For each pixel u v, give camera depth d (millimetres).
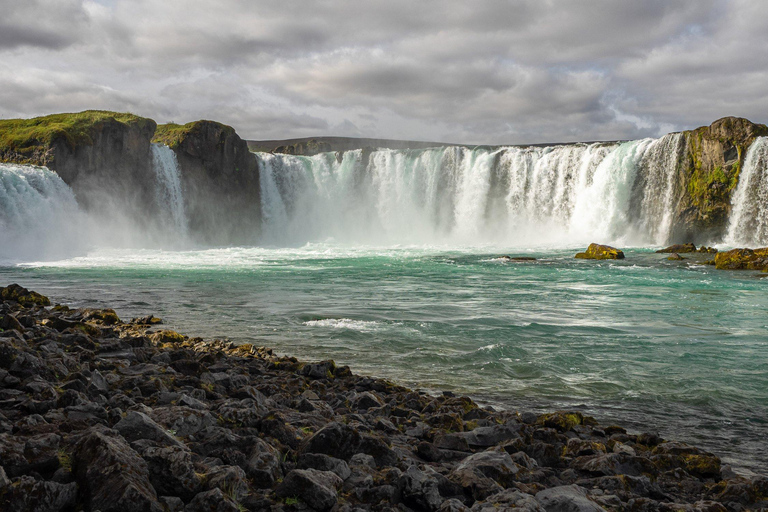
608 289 27188
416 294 25312
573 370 13016
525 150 63250
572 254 47250
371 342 15484
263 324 17922
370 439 5637
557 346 15328
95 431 4305
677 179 55250
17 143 48094
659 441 8156
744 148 51188
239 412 6102
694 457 7105
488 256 46031
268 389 9219
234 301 22828
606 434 8602
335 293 25516
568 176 60688
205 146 61562
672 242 55312
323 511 4395
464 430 7910
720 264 36812
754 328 18016
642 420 9734
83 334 11789
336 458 5195
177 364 9914
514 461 6410
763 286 28250
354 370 12695
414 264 39938
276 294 25047
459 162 65500
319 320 18594
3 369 6863
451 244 59875
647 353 14664
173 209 58531
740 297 24734
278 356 13250
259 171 67312
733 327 18172
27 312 16500
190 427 5609
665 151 56000
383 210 68250
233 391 8391
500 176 64188
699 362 13805
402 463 5621
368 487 4918
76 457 4184
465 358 13844
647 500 5586
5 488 3709
